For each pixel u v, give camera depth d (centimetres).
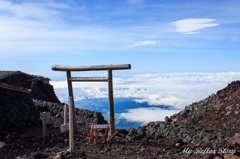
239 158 753
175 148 1060
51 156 881
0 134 1199
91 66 1191
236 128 1503
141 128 1407
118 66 1130
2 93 1328
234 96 1950
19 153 931
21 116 1395
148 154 949
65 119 1215
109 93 1168
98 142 1116
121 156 920
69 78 1259
